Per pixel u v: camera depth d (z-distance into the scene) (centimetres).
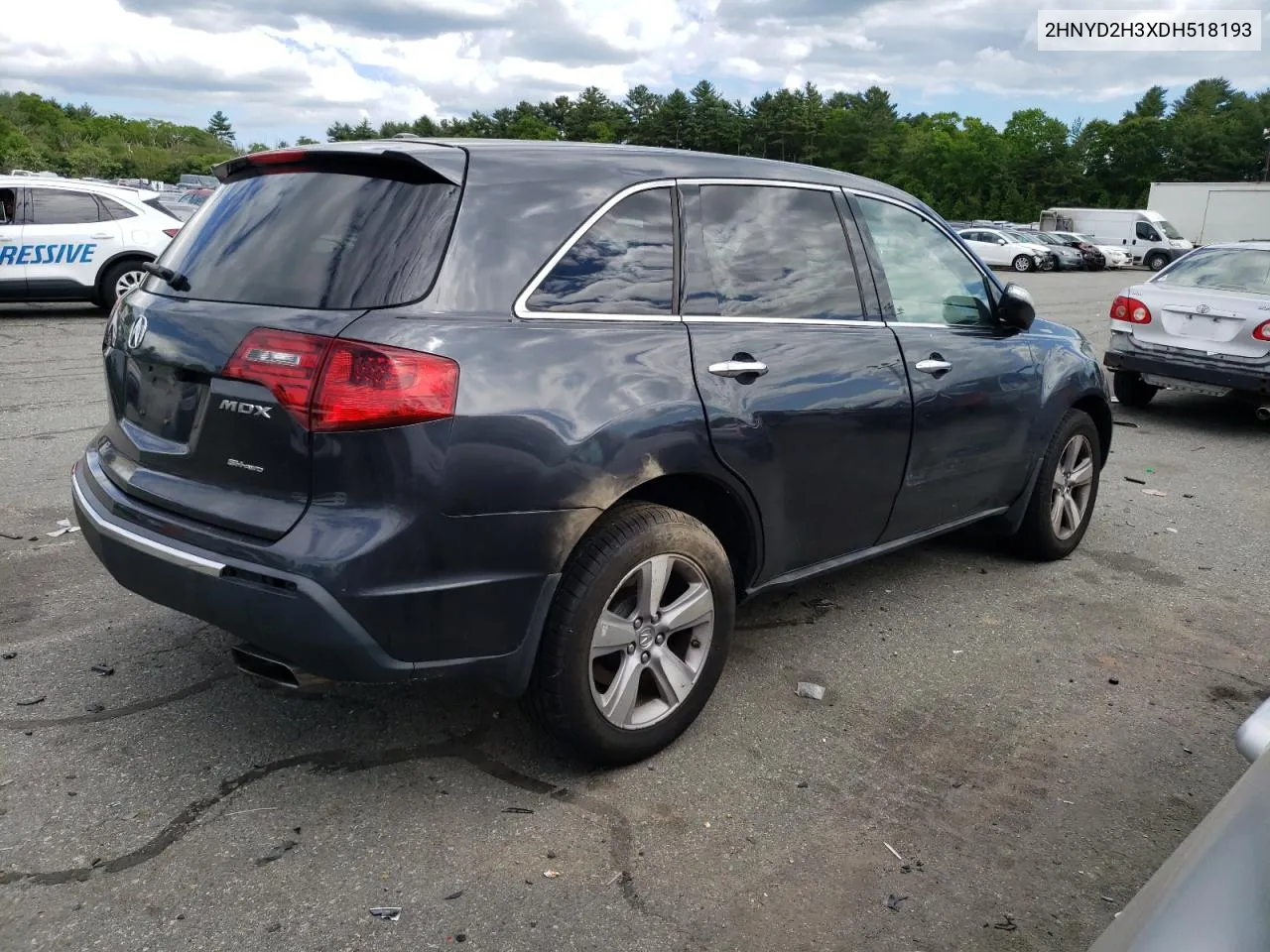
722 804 306
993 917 263
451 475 262
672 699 328
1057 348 498
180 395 291
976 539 573
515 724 346
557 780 315
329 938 245
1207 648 437
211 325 281
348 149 295
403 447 257
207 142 19812
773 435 339
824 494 369
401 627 264
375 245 273
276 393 262
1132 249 4319
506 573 277
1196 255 964
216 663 380
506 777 315
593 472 285
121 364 319
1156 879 146
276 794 301
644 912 258
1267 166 8700
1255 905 128
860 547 402
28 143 13825
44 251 1283
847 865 281
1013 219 8750
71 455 662
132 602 433
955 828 300
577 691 297
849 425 369
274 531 264
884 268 404
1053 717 370
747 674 394
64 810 289
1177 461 795
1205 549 571
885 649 423
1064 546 533
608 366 294
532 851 281
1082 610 473
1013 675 402
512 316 280
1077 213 4556
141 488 297
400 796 303
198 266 307
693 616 326
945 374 415
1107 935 141
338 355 256
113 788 301
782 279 360
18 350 1066
